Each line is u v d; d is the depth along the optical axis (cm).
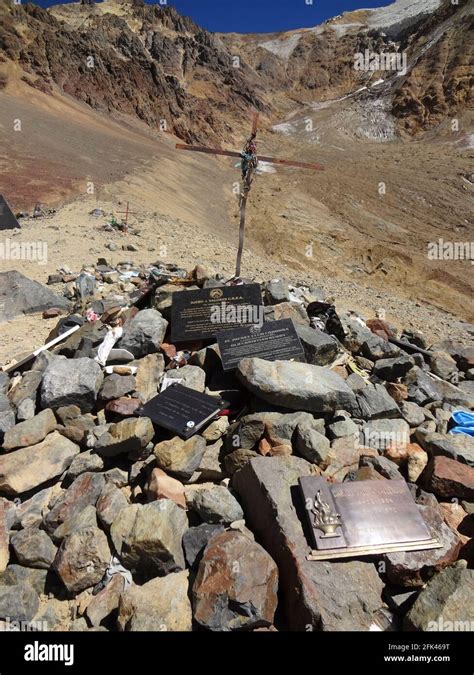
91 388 620
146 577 457
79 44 7906
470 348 1039
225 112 11519
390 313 1766
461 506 532
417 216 5169
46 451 565
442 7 15600
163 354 748
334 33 19912
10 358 818
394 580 442
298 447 566
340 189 5903
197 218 3781
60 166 3578
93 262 1439
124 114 7675
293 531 448
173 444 551
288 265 3350
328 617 396
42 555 466
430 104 11631
